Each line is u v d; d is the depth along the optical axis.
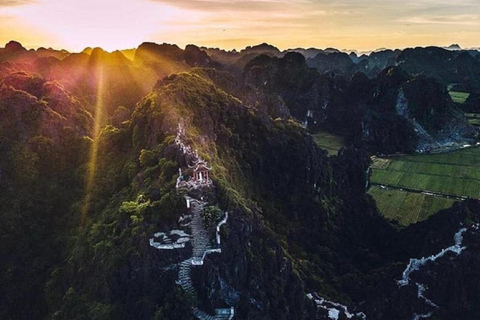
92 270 79.94
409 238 117.06
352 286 99.31
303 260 103.25
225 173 94.81
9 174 115.50
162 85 127.31
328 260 110.44
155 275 70.44
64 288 86.62
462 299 88.31
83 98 165.25
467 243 94.69
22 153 117.94
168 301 67.81
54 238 103.19
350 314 90.38
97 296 75.62
